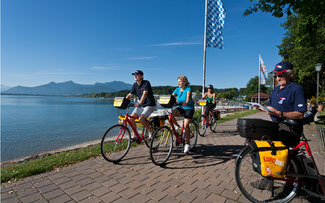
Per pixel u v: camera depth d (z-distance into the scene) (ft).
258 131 7.14
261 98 140.97
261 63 70.69
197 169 11.71
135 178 10.37
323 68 73.97
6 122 72.23
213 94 24.26
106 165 12.34
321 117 7.35
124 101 13.16
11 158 26.50
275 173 7.02
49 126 60.59
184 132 14.75
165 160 12.61
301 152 7.54
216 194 8.68
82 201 8.10
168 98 12.70
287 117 7.45
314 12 14.44
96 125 62.75
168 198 8.32
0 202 7.99
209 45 30.50
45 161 12.76
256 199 7.80
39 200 8.17
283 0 14.62
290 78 7.84
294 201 8.01
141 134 14.71
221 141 19.67
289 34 81.66
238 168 7.79
